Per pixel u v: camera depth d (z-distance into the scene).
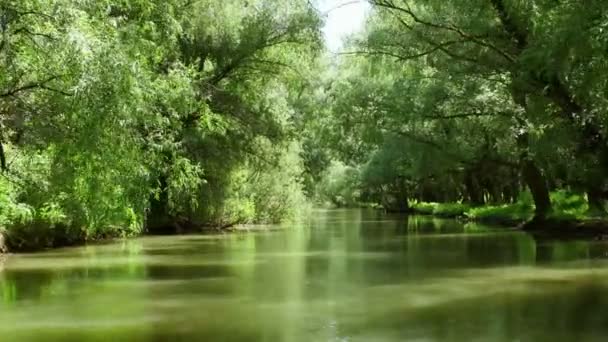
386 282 14.45
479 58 23.53
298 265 17.73
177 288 13.80
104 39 13.84
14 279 15.22
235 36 31.78
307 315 10.85
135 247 23.56
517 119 25.77
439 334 9.39
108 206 23.30
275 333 9.55
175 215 32.47
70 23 13.46
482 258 18.95
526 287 13.56
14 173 18.31
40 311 11.36
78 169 15.90
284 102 34.34
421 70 27.80
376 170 60.19
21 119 15.70
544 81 19.92
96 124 13.57
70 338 9.36
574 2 16.38
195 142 30.22
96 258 19.70
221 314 11.05
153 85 19.08
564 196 32.66
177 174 27.61
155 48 18.66
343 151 36.50
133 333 9.63
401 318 10.55
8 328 10.03
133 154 16.86
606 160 20.44
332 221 45.25
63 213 22.42
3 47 13.98
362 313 11.03
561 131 20.80
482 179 49.38
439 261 18.31
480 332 9.51
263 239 27.53
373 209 85.88
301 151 48.38
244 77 32.75
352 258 19.41
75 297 12.77
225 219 35.03
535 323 10.05
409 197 73.69
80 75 13.29
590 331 9.48
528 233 28.77
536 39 19.09
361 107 30.41
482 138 33.22
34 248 22.41
